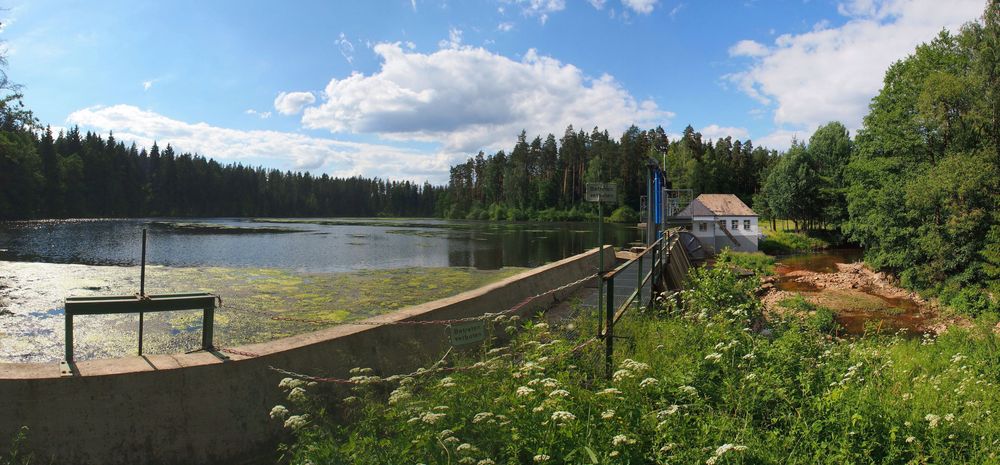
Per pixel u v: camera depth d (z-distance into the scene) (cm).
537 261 3188
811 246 6222
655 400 484
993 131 3052
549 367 539
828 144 6750
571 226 9250
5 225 6322
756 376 504
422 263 2895
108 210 10550
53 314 1384
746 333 673
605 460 362
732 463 371
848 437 430
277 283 1928
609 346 618
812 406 467
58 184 9250
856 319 2412
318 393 571
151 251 3300
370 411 464
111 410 473
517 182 13262
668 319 899
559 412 376
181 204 12381
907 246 3200
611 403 447
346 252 3500
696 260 4284
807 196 6625
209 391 509
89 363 500
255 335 1145
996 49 3059
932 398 605
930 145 3462
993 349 1172
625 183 11656
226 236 4938
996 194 2739
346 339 622
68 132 10519
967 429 474
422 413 400
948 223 2838
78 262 2630
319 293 1695
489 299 916
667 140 12556
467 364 628
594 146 13562
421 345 707
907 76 3647
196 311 1374
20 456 442
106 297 534
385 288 1816
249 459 520
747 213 5897
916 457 406
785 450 412
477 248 4153
